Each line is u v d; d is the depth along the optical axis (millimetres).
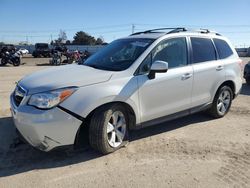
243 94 9945
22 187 3834
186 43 5812
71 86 4328
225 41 6797
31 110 4211
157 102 5203
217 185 3934
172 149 5035
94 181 3994
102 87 4520
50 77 4656
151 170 4309
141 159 4645
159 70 4836
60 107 4195
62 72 4910
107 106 4598
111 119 4719
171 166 4438
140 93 4918
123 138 4961
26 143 4883
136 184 3934
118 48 5586
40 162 4508
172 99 5441
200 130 5977
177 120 6547
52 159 4605
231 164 4531
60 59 26594
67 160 4574
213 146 5199
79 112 4281
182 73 5523
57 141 4258
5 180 3994
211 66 6129
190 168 4387
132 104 4824
